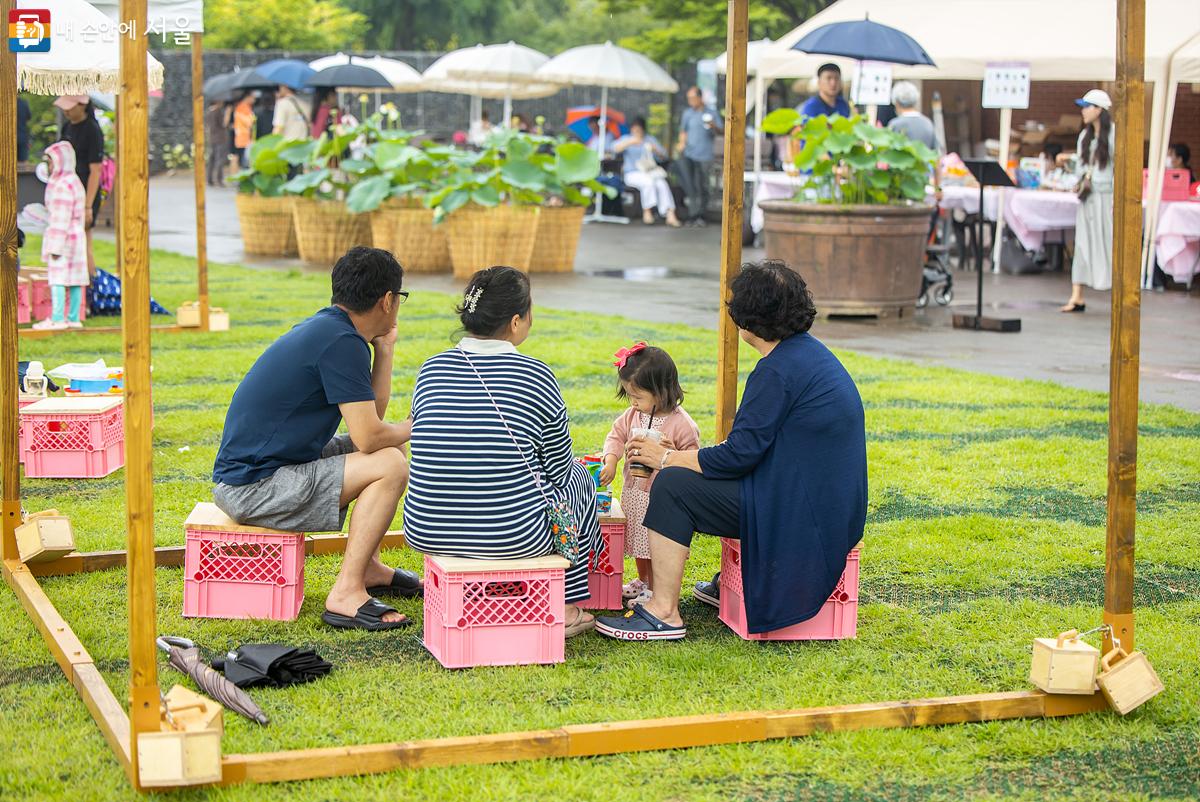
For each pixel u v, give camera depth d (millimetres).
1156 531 6598
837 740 4234
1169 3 16156
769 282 4973
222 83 33000
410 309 13844
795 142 19156
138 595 3758
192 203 29453
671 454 5152
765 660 4902
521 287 5035
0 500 5699
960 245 18750
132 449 3721
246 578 5254
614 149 27031
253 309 13891
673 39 30234
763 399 4930
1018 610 5484
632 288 16281
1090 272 14398
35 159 31031
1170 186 16047
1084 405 9430
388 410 8922
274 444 5152
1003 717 4422
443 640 4777
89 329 11875
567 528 4898
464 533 4801
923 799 3906
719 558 6191
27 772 3934
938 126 21109
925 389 9914
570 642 5125
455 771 3965
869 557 6172
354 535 5219
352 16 46156
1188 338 12570
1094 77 17188
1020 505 7047
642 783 3963
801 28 19453
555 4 57594
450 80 27734
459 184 16625
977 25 18219
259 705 4414
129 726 4070
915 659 4941
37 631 5086
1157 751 4230
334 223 18516
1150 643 5098
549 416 4957
